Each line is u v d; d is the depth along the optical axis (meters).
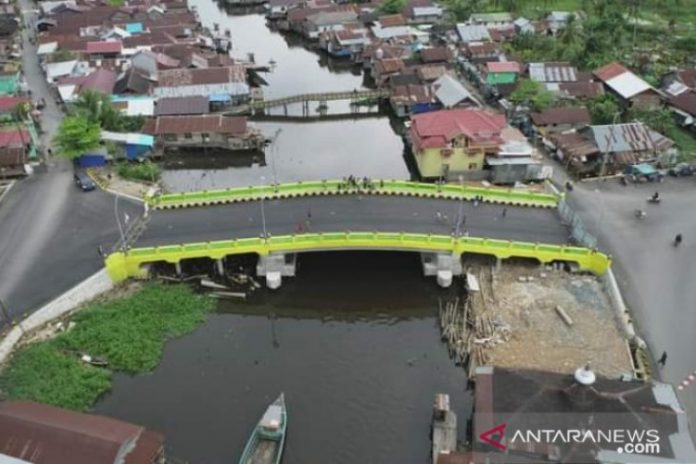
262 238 60.94
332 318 60.28
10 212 70.31
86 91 92.31
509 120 95.12
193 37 129.62
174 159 92.00
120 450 39.53
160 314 58.00
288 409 49.44
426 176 80.62
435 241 61.31
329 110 108.88
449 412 46.78
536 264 63.66
